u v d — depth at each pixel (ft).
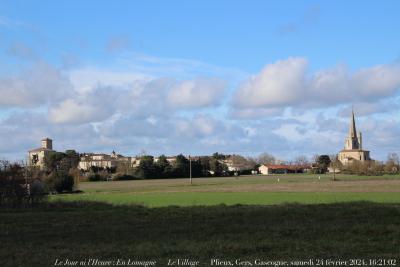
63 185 275.39
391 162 598.34
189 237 71.31
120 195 237.45
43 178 227.20
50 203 145.89
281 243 63.57
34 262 54.29
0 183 144.66
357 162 626.23
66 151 638.94
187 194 237.25
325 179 455.63
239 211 108.58
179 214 105.19
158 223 89.25
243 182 425.28
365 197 182.39
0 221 97.40
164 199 192.95
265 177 590.96
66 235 75.61
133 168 610.65
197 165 626.23
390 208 111.04
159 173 593.01
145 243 65.57
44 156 564.71
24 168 156.35
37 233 78.43
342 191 238.68
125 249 60.90
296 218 93.71
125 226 85.40
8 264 53.31
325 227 78.43
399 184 318.65
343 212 102.37
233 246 61.46
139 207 133.80
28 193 147.84
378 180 400.47
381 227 76.69
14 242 69.41
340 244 62.34
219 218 95.66
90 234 76.23
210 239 68.85
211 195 224.33
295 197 190.60
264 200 175.52
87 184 434.30
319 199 171.94
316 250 58.80
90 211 121.19
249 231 76.43
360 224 81.66
